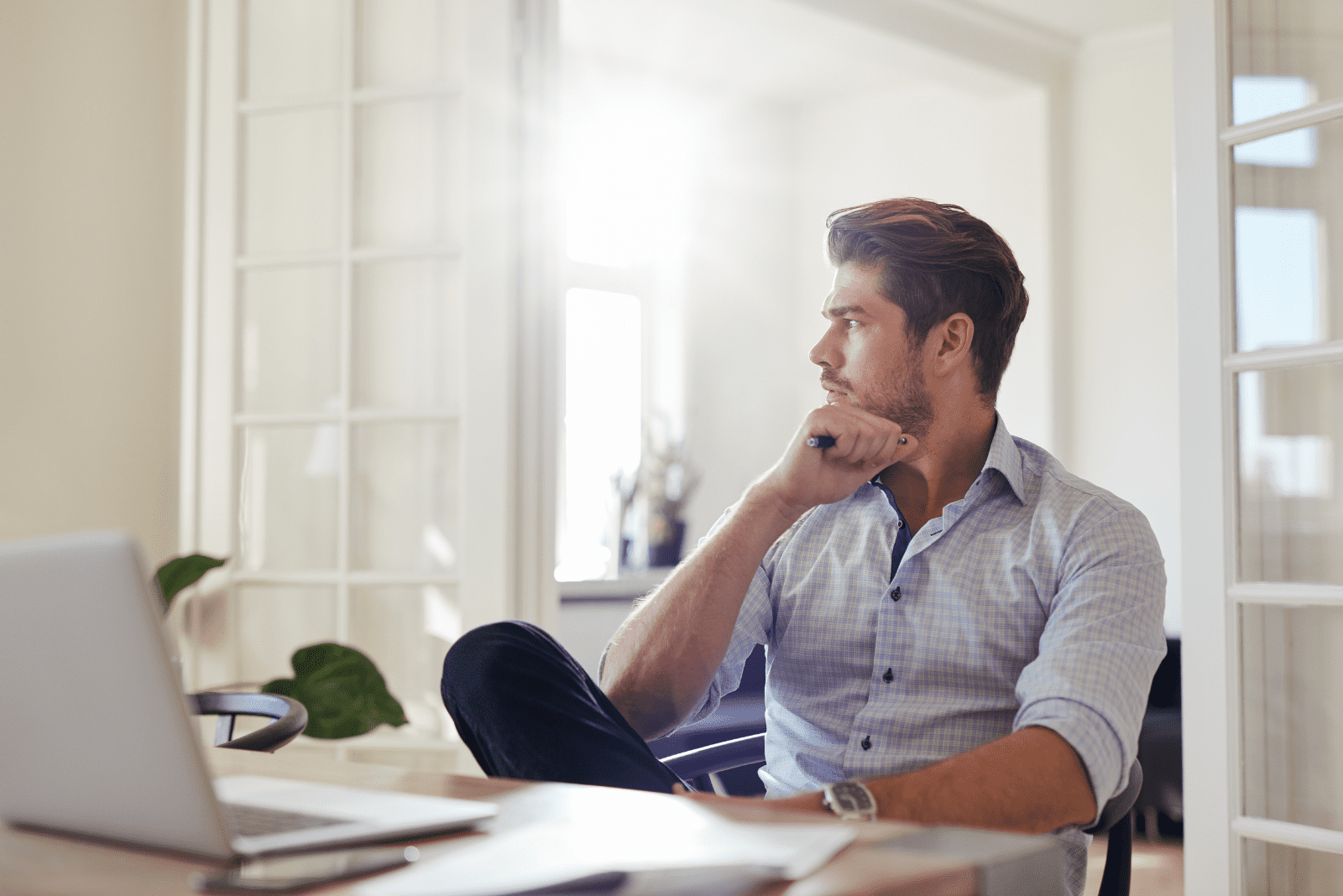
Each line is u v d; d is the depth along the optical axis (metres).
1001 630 1.41
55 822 0.78
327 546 2.82
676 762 1.61
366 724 2.37
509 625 1.27
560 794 0.92
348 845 0.73
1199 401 2.17
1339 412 2.03
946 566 1.45
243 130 2.93
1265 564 2.10
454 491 2.74
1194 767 2.15
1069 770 1.13
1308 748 2.04
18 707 0.75
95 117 3.00
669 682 1.49
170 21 3.16
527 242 2.75
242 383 2.91
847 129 6.39
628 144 6.04
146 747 0.69
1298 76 2.09
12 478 2.83
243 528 2.88
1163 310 4.90
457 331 2.76
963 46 4.86
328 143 2.88
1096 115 5.10
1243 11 2.17
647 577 5.47
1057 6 4.82
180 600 2.87
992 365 1.52
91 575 0.68
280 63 2.94
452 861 0.69
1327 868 2.01
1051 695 1.20
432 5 2.83
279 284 2.89
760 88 6.32
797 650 1.55
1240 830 2.08
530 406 2.74
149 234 3.10
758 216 6.50
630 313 6.13
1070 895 1.33
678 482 5.94
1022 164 5.21
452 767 2.67
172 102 3.15
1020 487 1.46
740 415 6.40
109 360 3.01
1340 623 2.01
